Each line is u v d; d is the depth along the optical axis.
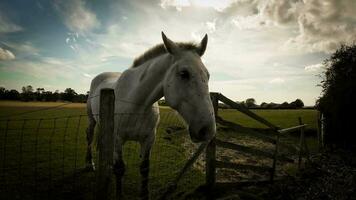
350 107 10.75
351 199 4.32
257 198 4.07
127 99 3.50
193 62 2.77
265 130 15.32
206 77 2.77
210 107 2.64
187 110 2.71
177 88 2.80
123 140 3.53
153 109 3.58
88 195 4.02
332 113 11.16
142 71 3.39
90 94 5.55
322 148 10.21
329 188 4.89
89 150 5.54
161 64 3.13
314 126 16.72
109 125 2.26
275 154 5.25
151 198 3.89
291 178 5.43
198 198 3.96
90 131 5.56
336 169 6.60
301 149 6.62
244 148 4.50
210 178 3.99
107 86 4.42
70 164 6.11
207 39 3.04
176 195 4.06
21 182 4.54
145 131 3.52
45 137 11.14
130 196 4.05
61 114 29.30
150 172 5.39
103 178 2.28
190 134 2.69
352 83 11.15
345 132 10.80
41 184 4.46
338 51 12.75
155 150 8.16
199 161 7.12
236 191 4.28
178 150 8.52
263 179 5.45
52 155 7.24
